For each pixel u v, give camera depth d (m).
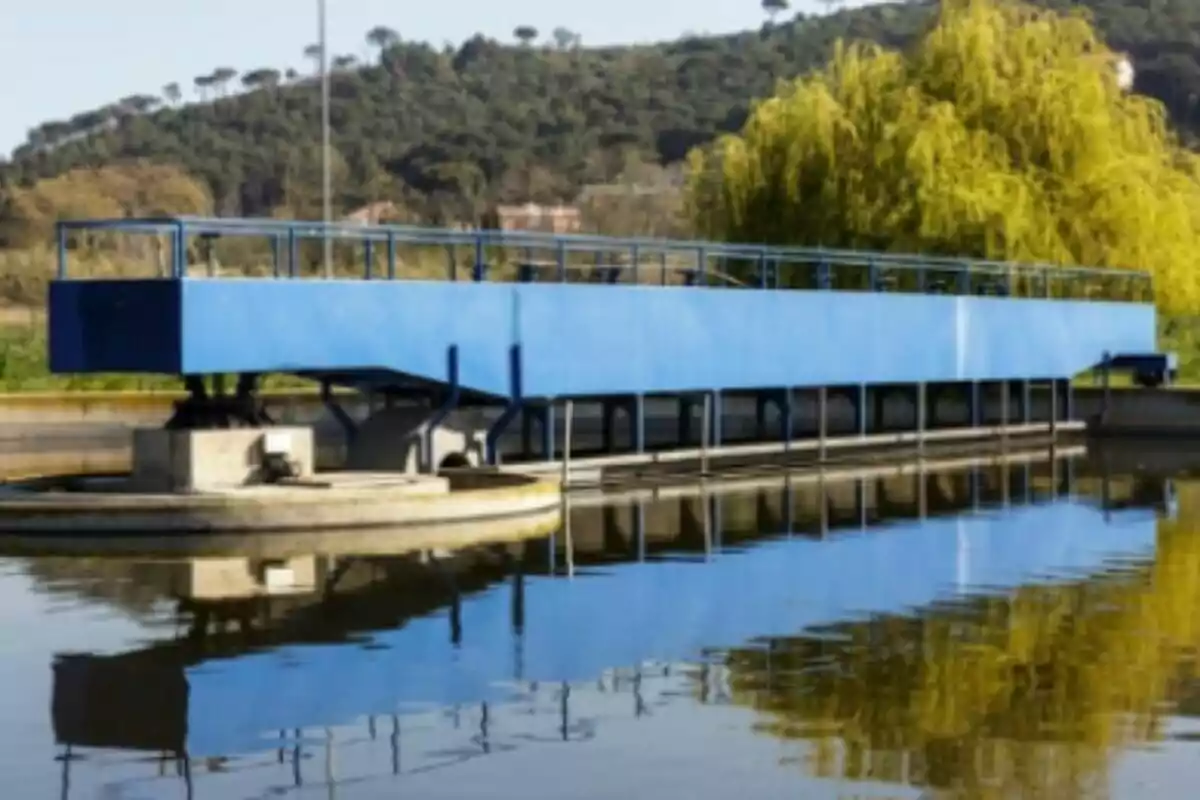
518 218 103.19
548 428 26.81
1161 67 128.62
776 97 46.81
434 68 170.38
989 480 28.58
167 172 122.81
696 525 21.81
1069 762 10.02
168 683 12.16
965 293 36.94
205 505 20.06
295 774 9.87
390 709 11.41
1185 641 13.76
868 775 9.77
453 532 20.72
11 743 10.53
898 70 46.28
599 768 9.95
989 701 11.59
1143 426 39.94
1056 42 47.22
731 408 41.91
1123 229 44.91
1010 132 45.22
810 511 23.56
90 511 19.94
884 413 41.62
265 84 170.75
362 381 25.28
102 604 15.45
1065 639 13.87
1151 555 19.06
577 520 22.25
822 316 32.22
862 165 44.38
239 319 21.53
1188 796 9.34
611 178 122.44
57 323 21.48
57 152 150.88
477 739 10.64
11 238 103.62
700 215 47.62
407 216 112.00
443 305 24.50
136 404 39.06
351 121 150.00
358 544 19.55
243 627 14.34
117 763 10.09
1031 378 38.94
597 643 13.67
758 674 12.50
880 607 15.48
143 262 71.75
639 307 27.97
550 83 162.12
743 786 9.56
